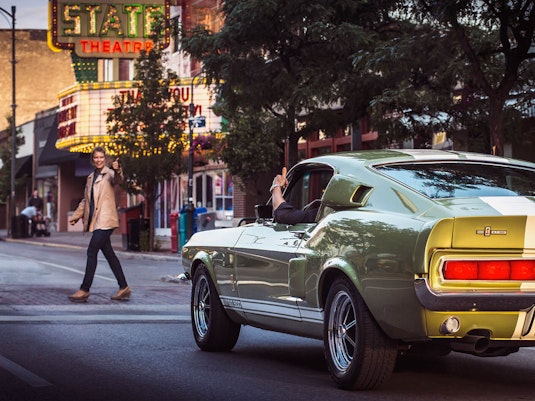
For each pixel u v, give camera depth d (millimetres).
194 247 9312
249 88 20156
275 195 7945
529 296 6199
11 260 24344
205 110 35469
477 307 6160
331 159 7605
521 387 7180
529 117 19766
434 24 16578
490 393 6883
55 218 57938
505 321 6219
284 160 32812
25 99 74062
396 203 6664
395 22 19703
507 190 6895
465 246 6176
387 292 6402
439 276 6172
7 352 8766
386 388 7020
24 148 63656
